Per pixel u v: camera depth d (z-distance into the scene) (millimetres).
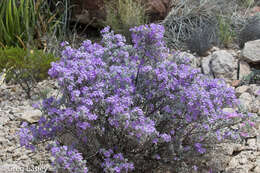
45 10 5805
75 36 5863
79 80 2256
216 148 2920
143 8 5770
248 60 4824
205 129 2602
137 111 2209
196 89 2422
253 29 5617
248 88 4074
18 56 4285
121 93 2406
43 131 2371
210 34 5738
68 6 5879
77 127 2328
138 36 2566
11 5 5289
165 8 6000
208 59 4945
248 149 3016
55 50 5172
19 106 3691
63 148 2062
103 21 5707
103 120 2479
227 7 6543
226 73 4688
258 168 2736
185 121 2559
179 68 2703
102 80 2449
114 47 2701
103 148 2453
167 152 2605
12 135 3160
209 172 2711
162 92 2578
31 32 5199
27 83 3949
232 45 5648
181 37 5801
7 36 5066
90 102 2201
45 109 2463
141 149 2619
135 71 2682
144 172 2660
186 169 2635
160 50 2684
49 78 4336
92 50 2676
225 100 2641
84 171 2047
